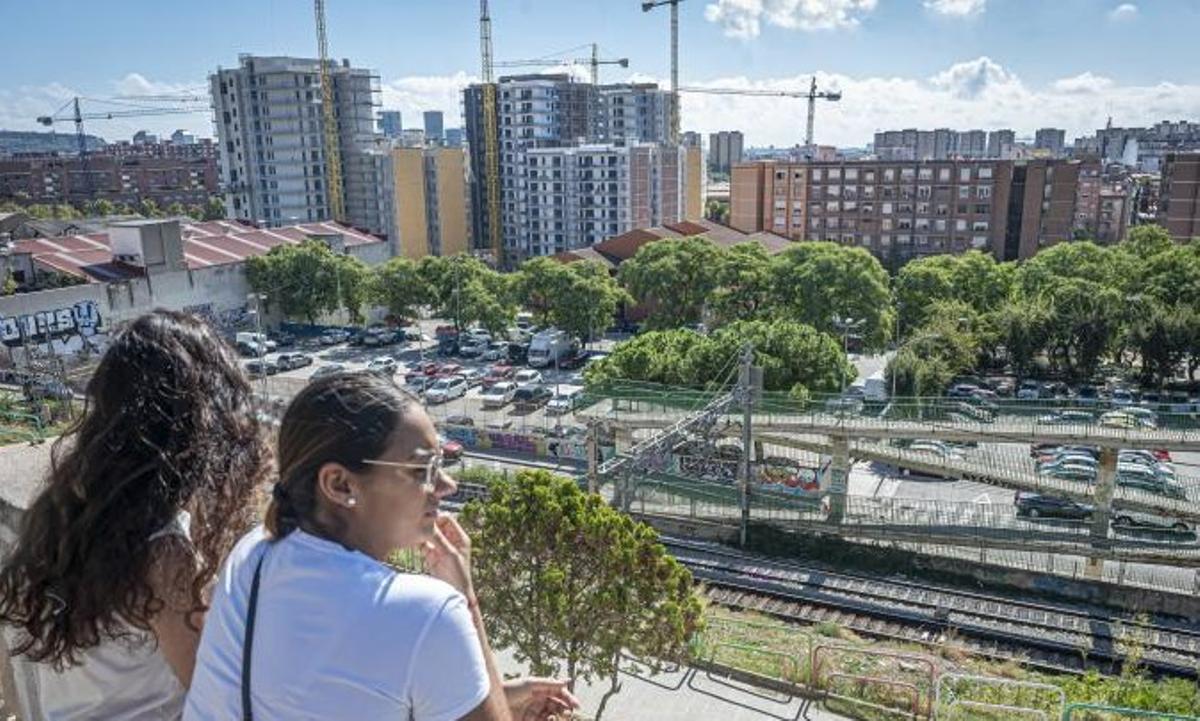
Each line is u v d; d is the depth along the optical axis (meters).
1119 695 15.16
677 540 31.80
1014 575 29.70
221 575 2.15
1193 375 56.06
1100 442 29.36
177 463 2.36
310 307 67.56
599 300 62.03
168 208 136.25
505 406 51.00
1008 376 59.62
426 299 65.75
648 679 15.03
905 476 40.81
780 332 39.03
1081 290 55.78
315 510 2.11
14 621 2.50
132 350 2.46
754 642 18.33
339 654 1.87
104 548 2.28
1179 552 28.50
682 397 36.34
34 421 19.52
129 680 2.52
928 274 64.88
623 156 100.62
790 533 32.41
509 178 115.00
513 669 13.54
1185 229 90.62
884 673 16.95
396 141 123.62
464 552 2.56
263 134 110.62
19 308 51.22
